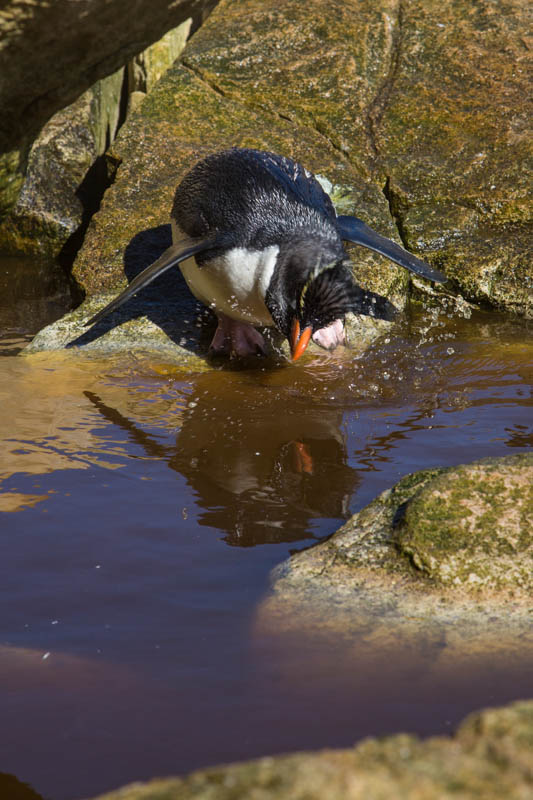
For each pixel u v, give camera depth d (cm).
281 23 1844
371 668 534
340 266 1002
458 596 609
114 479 823
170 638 573
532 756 310
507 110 1616
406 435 927
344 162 1579
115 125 1962
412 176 1525
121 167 1567
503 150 1541
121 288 1349
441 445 899
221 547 703
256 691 514
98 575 656
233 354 1165
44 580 648
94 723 489
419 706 497
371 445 903
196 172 1179
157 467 852
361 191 1501
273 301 1016
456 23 1830
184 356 1162
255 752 464
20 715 497
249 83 1733
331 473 841
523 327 1268
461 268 1366
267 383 1078
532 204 1438
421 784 295
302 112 1673
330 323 981
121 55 1063
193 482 822
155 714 496
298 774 305
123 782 449
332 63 1755
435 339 1217
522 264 1345
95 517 748
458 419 966
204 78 1755
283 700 506
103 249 1432
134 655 554
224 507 775
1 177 1512
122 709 501
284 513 764
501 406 998
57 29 934
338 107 1672
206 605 615
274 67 1759
